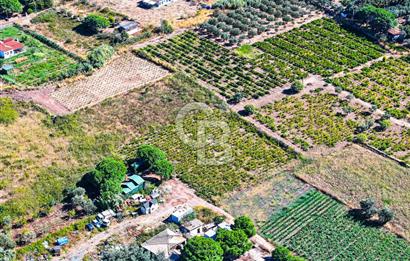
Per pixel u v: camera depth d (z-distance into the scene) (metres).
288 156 173.12
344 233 147.62
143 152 162.25
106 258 133.00
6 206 149.62
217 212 152.00
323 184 163.00
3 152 167.88
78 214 149.25
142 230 145.12
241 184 162.50
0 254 134.38
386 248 143.75
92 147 172.62
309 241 145.00
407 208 155.00
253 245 141.88
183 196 156.88
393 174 166.50
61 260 136.75
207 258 129.62
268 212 153.75
